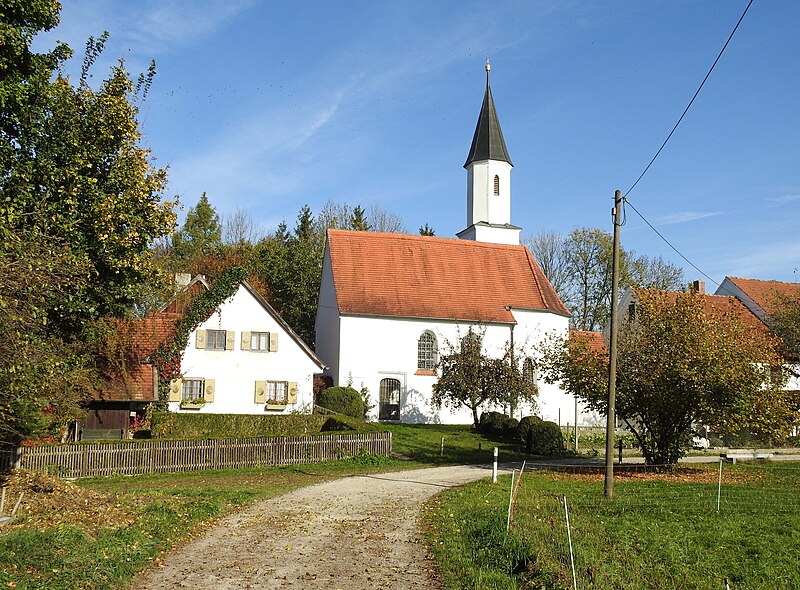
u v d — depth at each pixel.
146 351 37.25
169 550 13.38
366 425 34.91
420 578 11.75
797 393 37.84
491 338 47.84
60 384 24.47
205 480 25.66
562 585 10.80
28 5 22.39
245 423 35.94
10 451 24.30
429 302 47.44
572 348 28.03
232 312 40.38
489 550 13.08
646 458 28.83
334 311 46.88
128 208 26.17
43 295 16.48
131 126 26.80
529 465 30.61
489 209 55.06
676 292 28.31
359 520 16.62
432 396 44.97
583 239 70.19
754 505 18.86
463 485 22.89
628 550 13.72
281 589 11.04
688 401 25.86
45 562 11.09
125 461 27.55
